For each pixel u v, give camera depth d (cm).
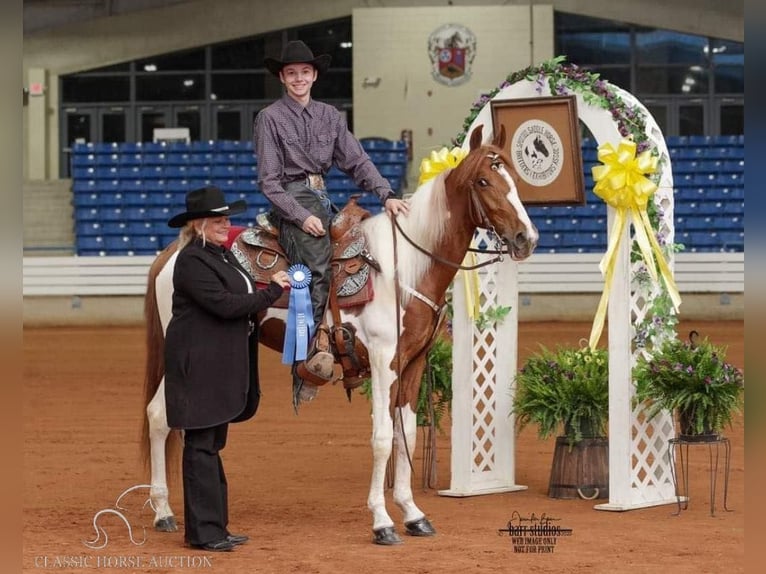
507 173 718
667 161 868
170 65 3244
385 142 2944
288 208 743
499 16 3039
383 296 738
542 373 916
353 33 3066
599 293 2508
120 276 2614
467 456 916
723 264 2502
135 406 1462
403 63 3052
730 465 1023
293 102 774
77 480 984
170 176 2925
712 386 819
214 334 719
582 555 691
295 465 1064
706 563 668
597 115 855
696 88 3122
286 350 730
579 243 2709
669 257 867
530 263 2520
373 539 731
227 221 742
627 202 837
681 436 844
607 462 902
